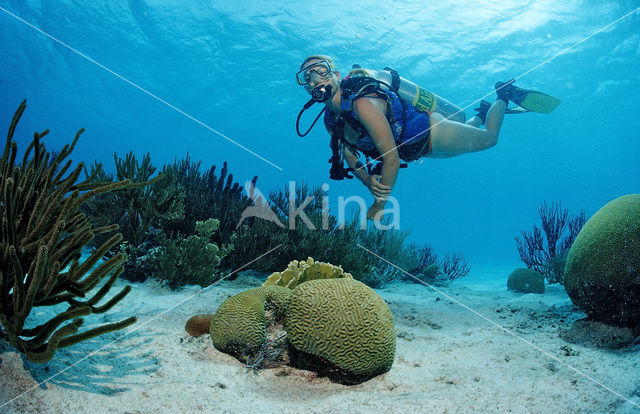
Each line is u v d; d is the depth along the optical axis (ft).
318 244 19.48
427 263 30.99
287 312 7.95
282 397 7.02
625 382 7.75
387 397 7.16
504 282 32.32
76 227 7.04
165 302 12.70
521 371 8.71
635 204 11.35
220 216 18.90
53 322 5.59
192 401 6.48
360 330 7.47
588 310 11.67
